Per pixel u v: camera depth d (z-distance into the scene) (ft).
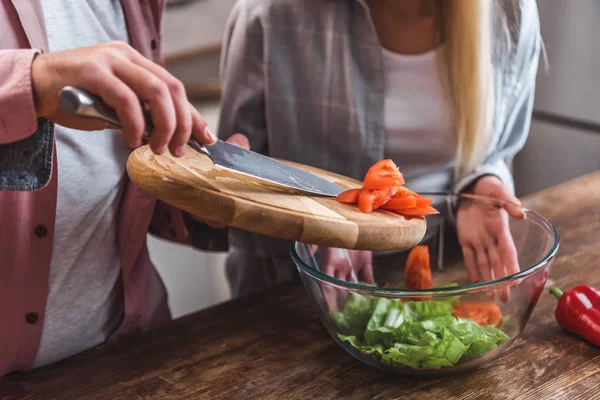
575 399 2.81
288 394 2.96
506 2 4.31
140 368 3.19
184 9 9.14
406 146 4.59
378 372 3.08
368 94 4.45
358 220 2.67
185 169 2.78
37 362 3.67
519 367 3.04
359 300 2.97
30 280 3.41
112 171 3.61
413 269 3.50
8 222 3.27
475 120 4.29
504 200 3.70
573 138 7.41
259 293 3.83
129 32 3.68
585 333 3.15
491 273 3.53
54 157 3.28
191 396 2.97
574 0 6.91
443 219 3.72
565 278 3.75
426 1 4.28
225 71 4.84
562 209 4.62
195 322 3.56
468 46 4.12
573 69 7.16
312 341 3.34
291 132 4.63
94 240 3.63
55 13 3.32
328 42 4.42
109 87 2.21
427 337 2.84
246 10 4.57
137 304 3.96
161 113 2.27
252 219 2.55
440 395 2.89
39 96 2.38
